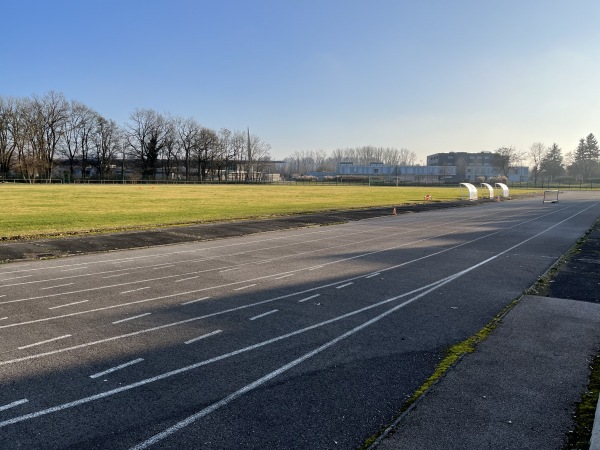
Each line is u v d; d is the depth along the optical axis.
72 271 12.97
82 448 4.61
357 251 17.14
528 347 7.39
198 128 116.62
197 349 7.30
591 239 21.03
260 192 64.31
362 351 7.29
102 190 61.38
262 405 5.52
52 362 6.72
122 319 8.76
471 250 17.64
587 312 9.34
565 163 155.50
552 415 5.25
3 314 8.95
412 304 10.04
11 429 4.93
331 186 96.50
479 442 4.70
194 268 13.65
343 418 5.22
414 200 50.25
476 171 142.25
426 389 5.91
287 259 15.32
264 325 8.52
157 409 5.40
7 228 20.77
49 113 94.94
